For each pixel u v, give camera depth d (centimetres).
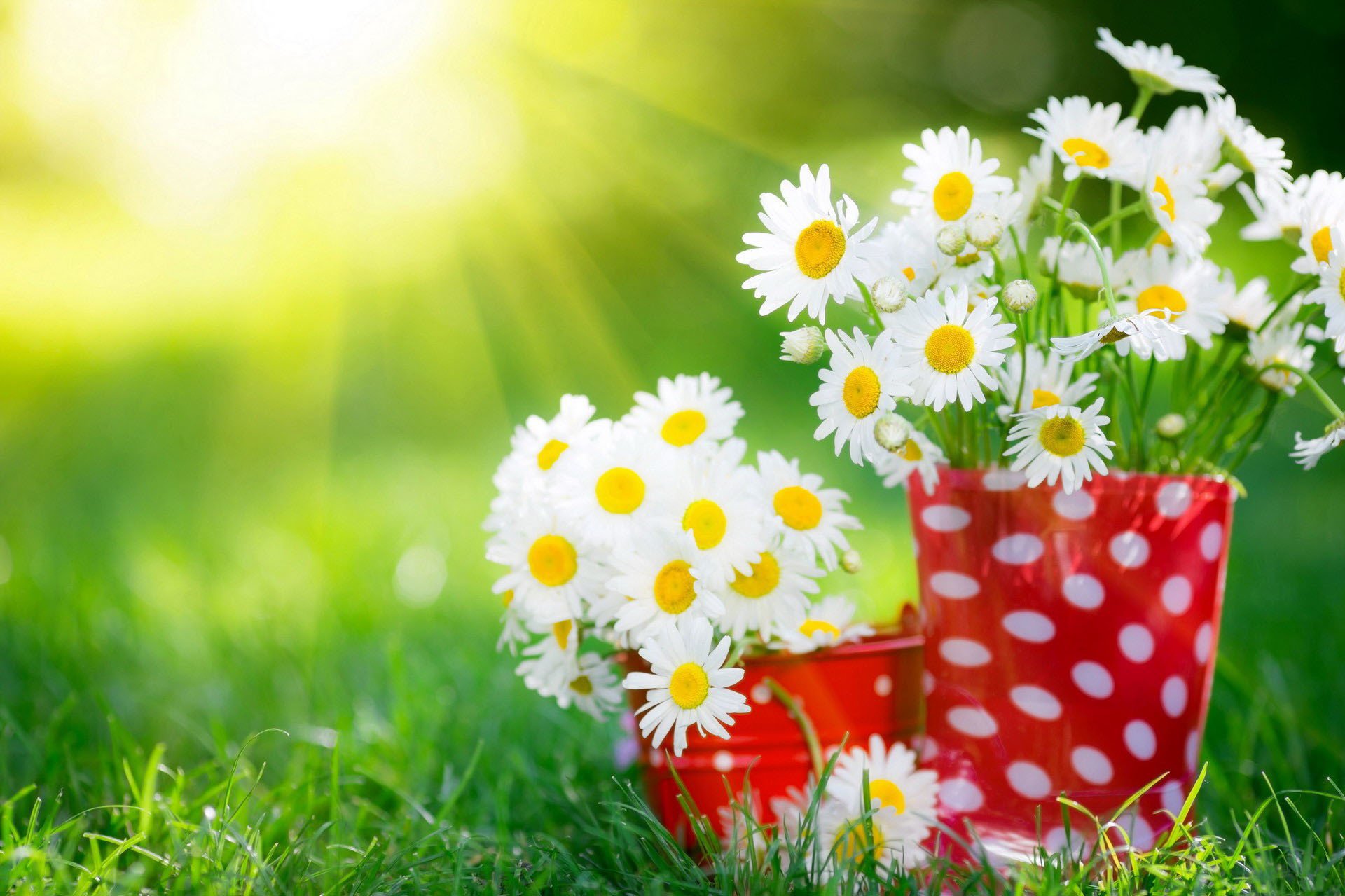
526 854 88
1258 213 87
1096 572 84
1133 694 84
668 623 83
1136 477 84
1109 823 84
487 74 474
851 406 81
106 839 85
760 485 85
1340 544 148
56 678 109
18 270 411
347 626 126
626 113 470
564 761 100
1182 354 80
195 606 133
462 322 363
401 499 198
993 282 86
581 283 404
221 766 97
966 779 86
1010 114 470
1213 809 93
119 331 364
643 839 86
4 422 284
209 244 433
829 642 88
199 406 293
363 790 97
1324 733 100
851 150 468
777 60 479
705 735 87
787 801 87
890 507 177
